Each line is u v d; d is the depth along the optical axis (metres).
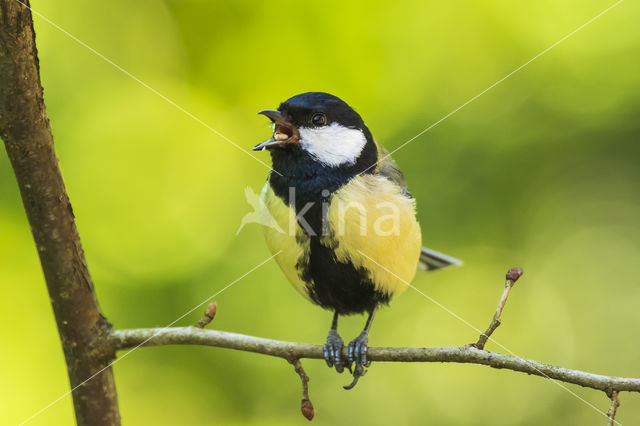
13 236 9.22
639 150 10.17
